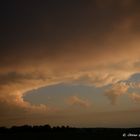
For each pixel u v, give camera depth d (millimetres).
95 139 110875
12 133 149125
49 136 127125
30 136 126250
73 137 120938
